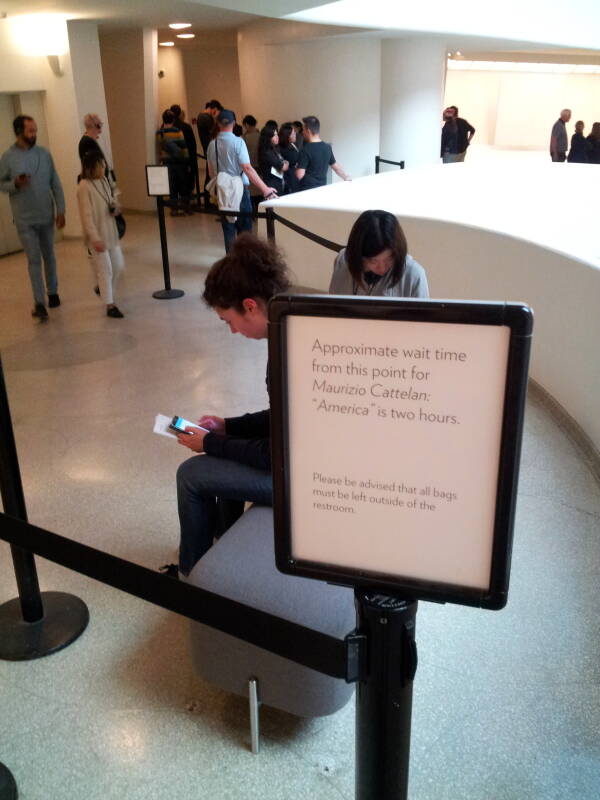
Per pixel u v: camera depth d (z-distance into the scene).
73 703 2.01
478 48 11.88
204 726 1.93
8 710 1.99
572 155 12.95
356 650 1.01
